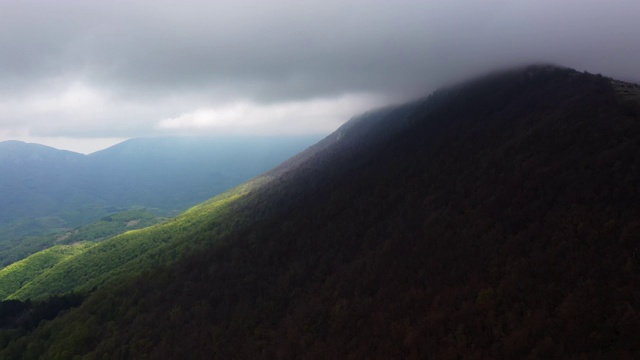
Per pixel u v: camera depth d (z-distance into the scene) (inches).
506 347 1614.2
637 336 1363.2
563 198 2375.7
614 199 2119.8
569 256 1900.8
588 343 1449.3
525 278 1925.4
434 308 2101.4
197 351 2800.2
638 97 3203.7
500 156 3398.1
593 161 2527.1
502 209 2664.9
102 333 3432.6
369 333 2202.3
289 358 2354.8
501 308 1845.5
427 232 2928.2
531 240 2213.3
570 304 1622.8
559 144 2982.3
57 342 3430.1
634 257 1692.9
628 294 1536.7
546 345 1503.4
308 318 2659.9
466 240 2554.1
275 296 3248.0
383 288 2568.9
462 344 1759.4
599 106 3253.0
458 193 3275.1
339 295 2773.1
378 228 3543.3
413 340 1932.8
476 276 2164.1
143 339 3107.8
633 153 2349.9
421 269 2517.2
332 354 2178.9
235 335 2881.4
